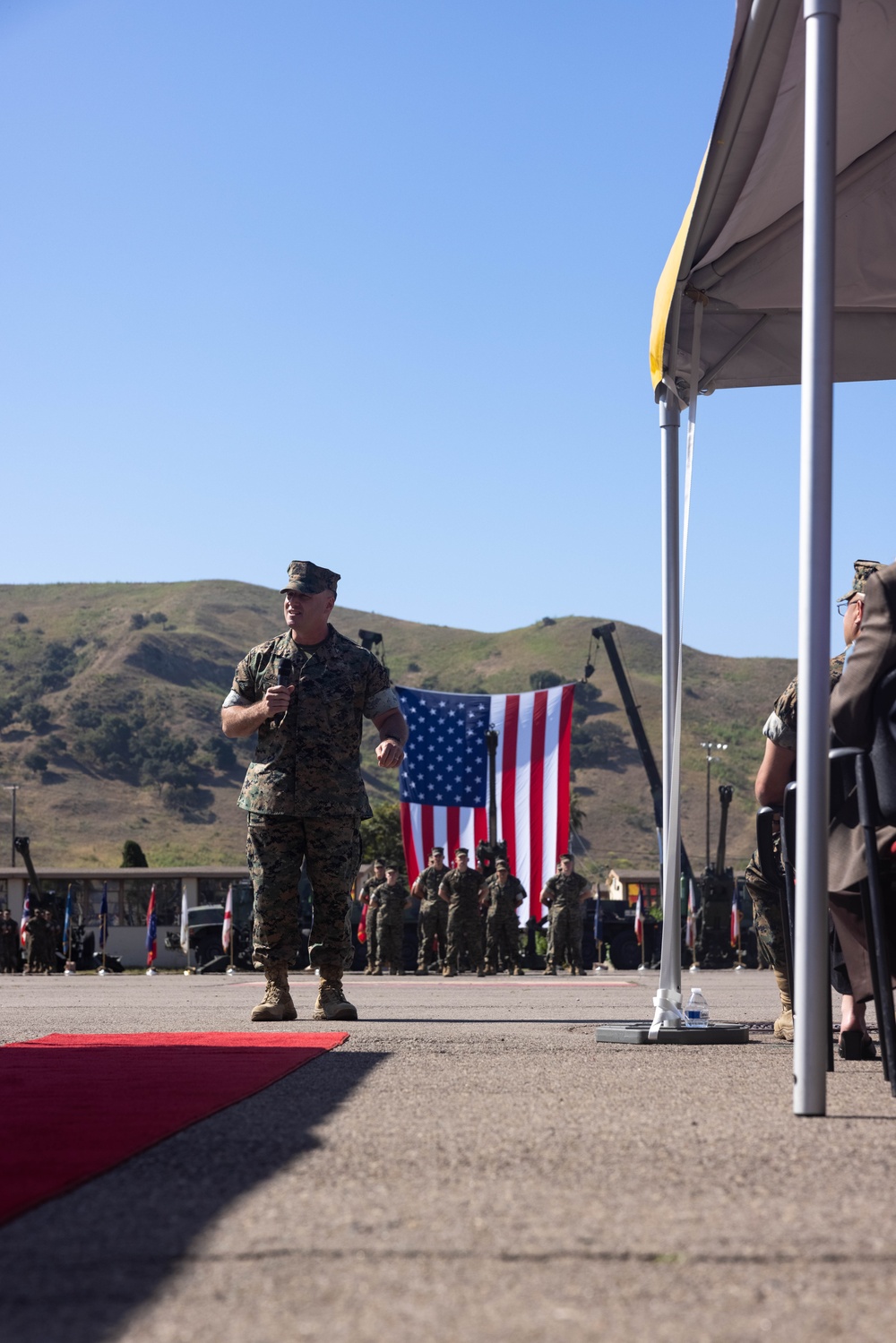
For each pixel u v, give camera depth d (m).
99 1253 1.98
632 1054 4.98
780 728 4.83
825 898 3.27
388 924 24.03
